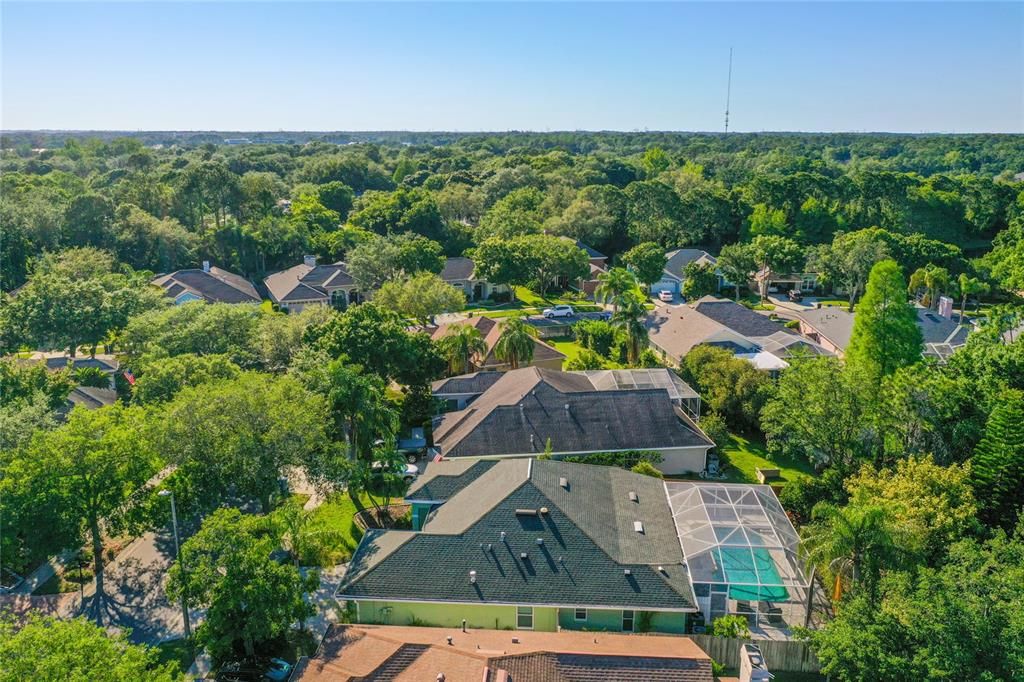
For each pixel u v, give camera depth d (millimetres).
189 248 104375
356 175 182625
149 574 37969
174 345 57656
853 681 25609
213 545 29312
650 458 46906
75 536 35031
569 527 33969
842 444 42719
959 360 47719
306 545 33844
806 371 43938
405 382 57469
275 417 38250
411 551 33438
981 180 136500
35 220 92125
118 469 35688
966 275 94875
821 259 102438
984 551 28734
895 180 125688
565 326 84750
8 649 22422
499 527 34062
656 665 26359
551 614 31547
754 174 148500
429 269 95000
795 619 32344
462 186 142000
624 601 30938
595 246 126688
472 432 46812
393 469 44781
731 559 32812
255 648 31453
